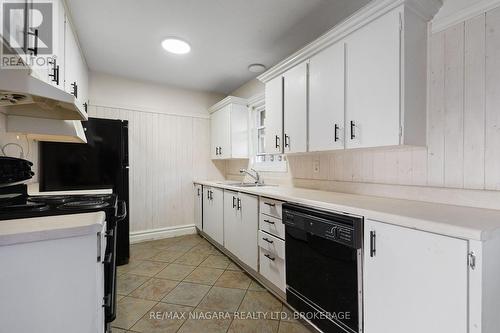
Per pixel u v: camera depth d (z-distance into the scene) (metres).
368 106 1.54
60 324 0.93
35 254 0.90
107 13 1.91
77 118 1.60
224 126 3.47
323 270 1.47
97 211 1.26
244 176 3.57
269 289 2.06
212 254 2.92
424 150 1.54
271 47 2.47
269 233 2.00
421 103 1.47
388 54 1.42
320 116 1.89
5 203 1.34
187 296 2.00
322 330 1.48
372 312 1.22
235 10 1.88
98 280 0.99
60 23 1.61
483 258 0.87
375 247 1.20
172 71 3.09
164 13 1.92
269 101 2.48
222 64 2.88
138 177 3.39
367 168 1.90
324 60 1.85
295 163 2.64
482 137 1.30
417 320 1.04
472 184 1.34
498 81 1.25
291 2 1.79
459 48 1.38
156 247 3.16
